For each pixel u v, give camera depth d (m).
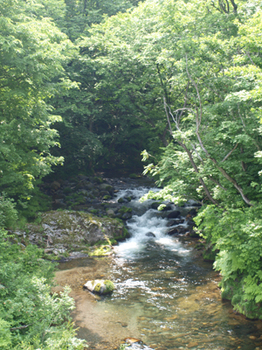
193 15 13.25
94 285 9.92
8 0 13.17
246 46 9.09
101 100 28.73
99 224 15.61
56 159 16.36
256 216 7.48
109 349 6.77
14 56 12.02
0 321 4.91
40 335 5.53
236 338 7.08
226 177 8.45
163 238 16.27
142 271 11.67
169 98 20.45
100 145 28.27
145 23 19.45
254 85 7.98
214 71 11.13
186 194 10.52
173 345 6.89
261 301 7.83
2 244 8.63
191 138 10.66
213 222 8.19
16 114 14.02
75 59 24.64
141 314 8.37
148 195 10.24
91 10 31.14
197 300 9.10
